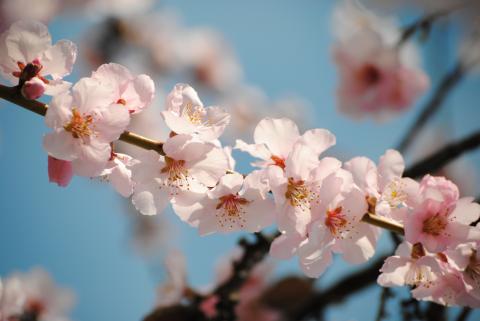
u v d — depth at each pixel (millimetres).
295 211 603
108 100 602
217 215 615
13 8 783
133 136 601
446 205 608
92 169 598
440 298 621
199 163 605
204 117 613
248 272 736
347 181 604
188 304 753
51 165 602
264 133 615
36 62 610
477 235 606
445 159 784
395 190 610
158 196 611
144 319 736
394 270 620
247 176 604
